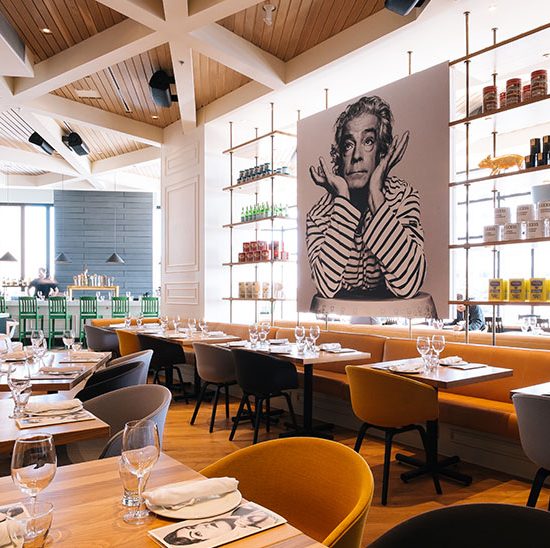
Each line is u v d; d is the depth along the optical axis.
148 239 13.97
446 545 1.04
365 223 5.27
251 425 4.86
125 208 13.92
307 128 5.98
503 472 3.57
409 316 4.81
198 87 6.83
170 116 8.04
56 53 5.71
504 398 3.82
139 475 1.19
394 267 4.96
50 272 14.13
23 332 10.34
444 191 4.57
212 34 5.01
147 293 12.94
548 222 3.76
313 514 1.41
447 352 4.25
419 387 3.11
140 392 2.39
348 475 1.34
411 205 4.83
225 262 7.88
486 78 5.09
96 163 10.99
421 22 4.47
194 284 7.90
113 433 2.40
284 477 1.48
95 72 5.93
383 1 4.64
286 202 7.55
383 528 2.71
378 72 5.62
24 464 1.09
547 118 4.30
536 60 4.46
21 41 5.37
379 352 4.85
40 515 1.01
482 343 4.53
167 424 4.91
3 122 8.30
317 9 4.79
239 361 4.27
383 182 5.09
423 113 4.75
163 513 1.13
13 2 4.68
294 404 5.34
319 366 5.36
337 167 5.60
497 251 4.52
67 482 1.34
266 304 8.66
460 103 6.54
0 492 1.29
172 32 4.71
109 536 1.04
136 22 4.90
